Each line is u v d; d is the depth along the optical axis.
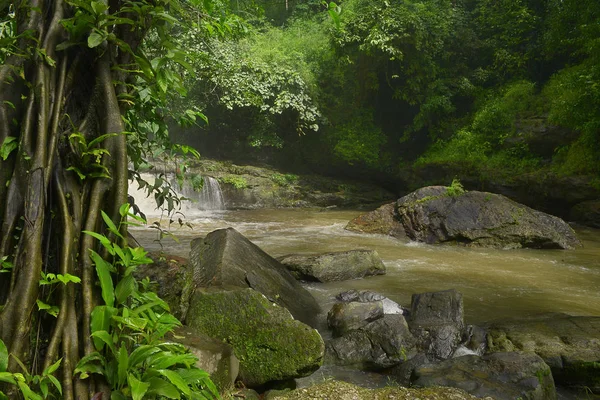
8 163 2.01
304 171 20.22
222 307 4.12
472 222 11.05
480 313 6.19
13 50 2.09
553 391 3.99
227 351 3.42
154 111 2.82
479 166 16.06
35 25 2.13
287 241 10.77
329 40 18.55
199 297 4.22
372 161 19.16
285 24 23.61
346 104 19.72
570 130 14.77
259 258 6.19
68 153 2.11
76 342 1.91
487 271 8.52
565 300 6.85
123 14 2.33
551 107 15.54
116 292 2.04
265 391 3.87
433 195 11.84
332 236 11.55
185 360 2.10
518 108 16.72
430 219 11.40
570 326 5.19
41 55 2.07
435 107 18.06
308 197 17.78
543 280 7.96
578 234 12.56
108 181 2.12
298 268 7.52
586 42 15.42
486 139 16.91
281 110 17.52
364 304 5.54
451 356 4.80
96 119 2.19
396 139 20.50
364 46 17.34
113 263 2.07
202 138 19.42
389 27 17.23
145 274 4.62
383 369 4.68
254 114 18.50
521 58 18.45
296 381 4.32
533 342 4.81
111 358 1.98
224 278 5.14
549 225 11.09
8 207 1.95
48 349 1.85
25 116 2.02
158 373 1.95
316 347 3.83
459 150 17.05
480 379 3.88
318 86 19.05
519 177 15.08
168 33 2.55
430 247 10.73
